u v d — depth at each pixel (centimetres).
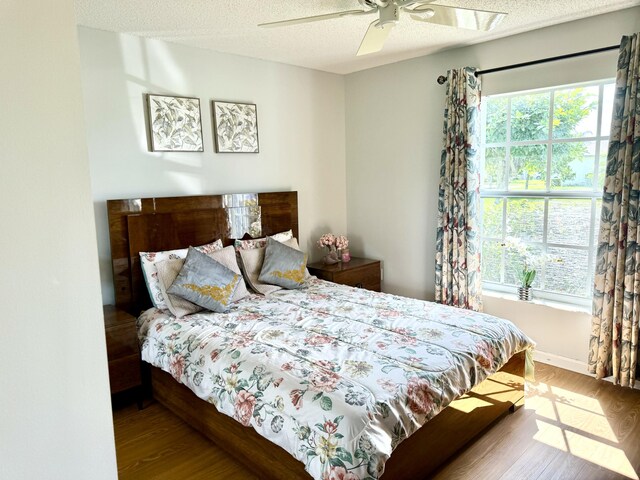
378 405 178
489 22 236
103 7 261
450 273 379
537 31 321
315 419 177
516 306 353
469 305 366
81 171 80
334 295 338
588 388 299
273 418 191
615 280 290
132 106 320
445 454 219
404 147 417
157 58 330
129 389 292
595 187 319
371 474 162
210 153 366
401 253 435
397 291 444
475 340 241
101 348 86
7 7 70
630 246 281
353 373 201
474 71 347
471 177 355
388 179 436
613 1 270
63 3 76
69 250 80
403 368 206
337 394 183
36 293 76
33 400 77
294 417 183
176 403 272
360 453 163
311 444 173
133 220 320
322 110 446
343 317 282
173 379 270
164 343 269
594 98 314
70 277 80
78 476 85
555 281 346
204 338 253
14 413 76
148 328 288
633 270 281
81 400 84
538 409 274
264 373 208
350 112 462
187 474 222
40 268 76
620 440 241
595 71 298
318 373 201
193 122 351
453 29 315
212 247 352
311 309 301
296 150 429
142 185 330
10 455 76
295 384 195
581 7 279
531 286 352
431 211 404
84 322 83
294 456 180
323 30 310
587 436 245
